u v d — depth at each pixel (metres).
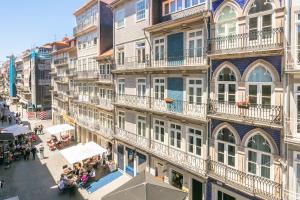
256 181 12.23
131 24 21.52
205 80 14.91
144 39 19.97
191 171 15.30
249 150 12.78
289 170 11.11
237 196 13.45
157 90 19.14
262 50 11.40
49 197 19.20
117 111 24.47
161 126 18.88
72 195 19.59
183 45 16.31
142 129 20.98
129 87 22.31
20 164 26.72
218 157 14.46
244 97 12.77
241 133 13.03
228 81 13.59
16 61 91.44
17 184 21.58
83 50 33.22
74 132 37.69
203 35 14.78
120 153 24.20
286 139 10.78
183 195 11.27
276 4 11.33
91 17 30.41
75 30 35.59
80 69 34.53
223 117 13.35
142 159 21.16
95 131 28.86
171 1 18.27
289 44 10.80
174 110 17.03
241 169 13.11
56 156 29.52
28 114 58.62
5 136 29.09
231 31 13.34
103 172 23.77
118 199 10.59
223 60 13.69
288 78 10.88
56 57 47.19
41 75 62.09
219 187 14.38
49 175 23.61
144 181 11.34
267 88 11.91
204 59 14.76
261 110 12.00
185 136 16.67
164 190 11.04
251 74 12.49
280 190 11.30
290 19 10.77
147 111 19.20
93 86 30.50
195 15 14.50
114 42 24.06
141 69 19.53
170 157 17.25
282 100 11.20
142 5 20.09
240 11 12.77
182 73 16.44
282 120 11.09
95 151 22.98
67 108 41.16
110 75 25.53
